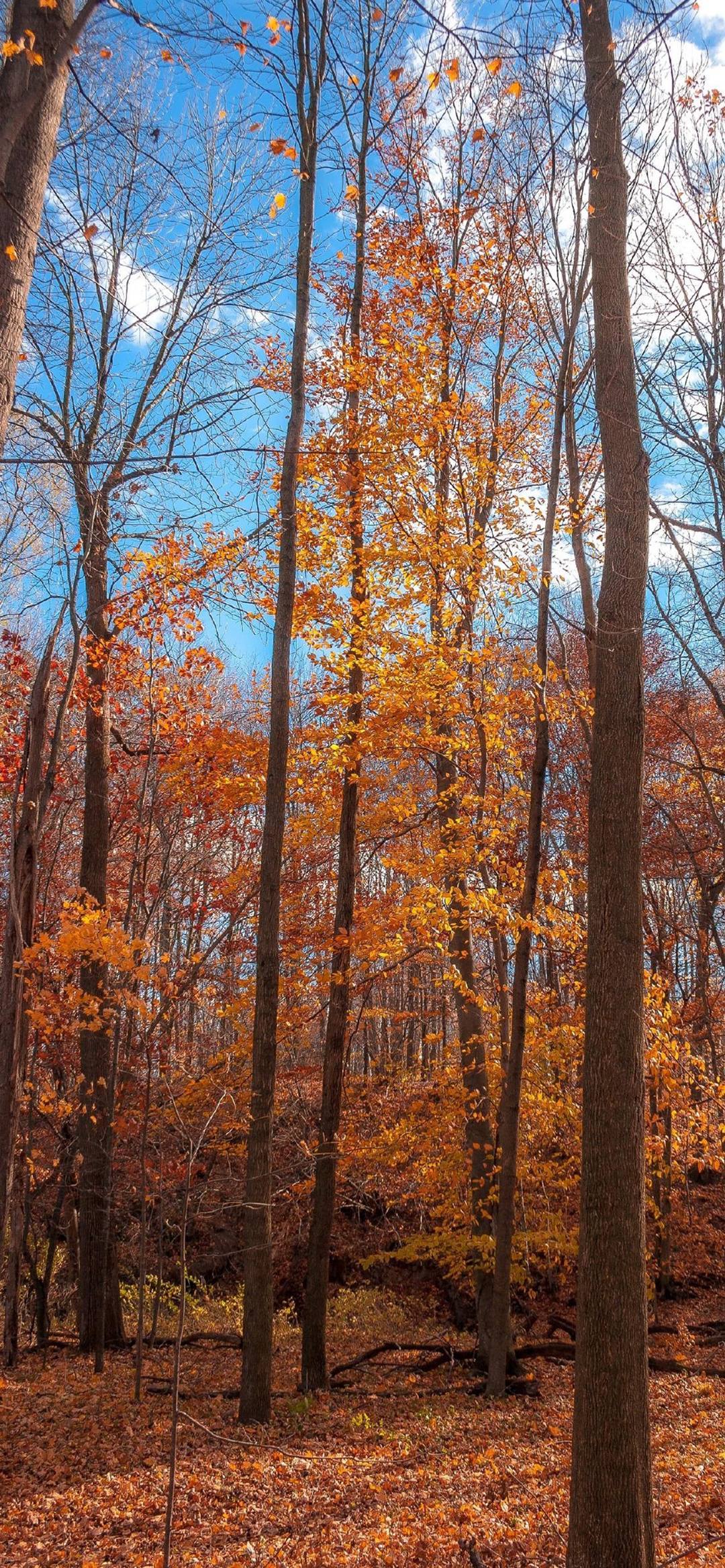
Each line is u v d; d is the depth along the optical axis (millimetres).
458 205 11375
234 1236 17000
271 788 9234
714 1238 16641
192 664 12164
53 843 15156
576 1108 10594
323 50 9078
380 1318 14859
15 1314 11359
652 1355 11875
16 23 3594
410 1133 11211
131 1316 14961
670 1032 9484
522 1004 9445
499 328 11781
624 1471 4449
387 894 12281
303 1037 15227
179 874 13992
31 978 9266
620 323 6039
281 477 9414
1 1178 6074
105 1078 11180
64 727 13359
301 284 9430
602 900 5168
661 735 16328
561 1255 12531
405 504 10266
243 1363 8727
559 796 16969
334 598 10562
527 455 11281
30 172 3406
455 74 5000
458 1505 6465
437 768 11594
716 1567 5023
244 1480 7152
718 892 15578
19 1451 7996
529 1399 9766
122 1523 6426
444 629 10594
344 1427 8688
